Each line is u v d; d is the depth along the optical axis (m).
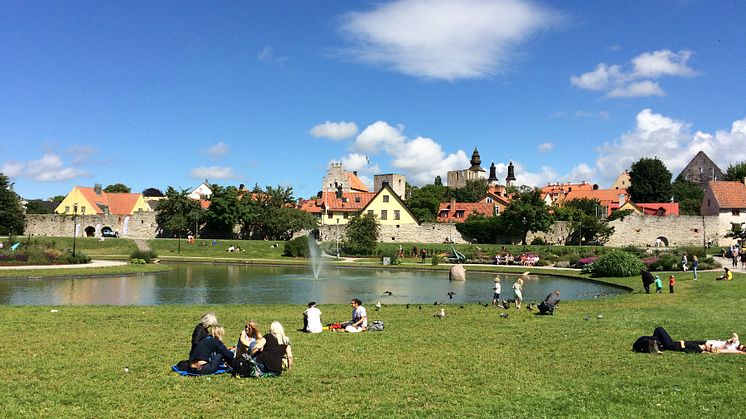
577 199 109.69
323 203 107.06
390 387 11.88
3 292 34.34
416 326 20.55
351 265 62.94
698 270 46.44
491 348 16.06
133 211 114.56
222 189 98.94
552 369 13.38
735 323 19.61
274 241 90.50
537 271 55.16
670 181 126.94
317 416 10.00
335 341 17.17
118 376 12.45
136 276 47.28
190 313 23.53
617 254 48.25
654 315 22.47
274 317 22.70
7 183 95.44
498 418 9.81
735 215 83.44
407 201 126.00
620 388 11.52
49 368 12.98
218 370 13.06
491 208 111.25
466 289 40.16
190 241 86.88
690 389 11.29
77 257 54.53
